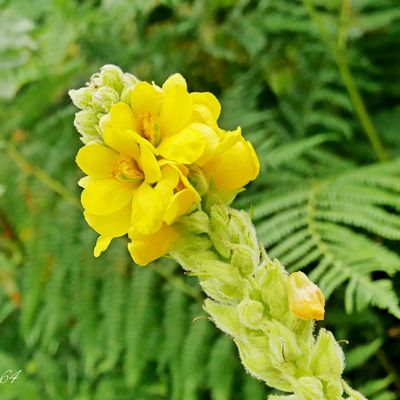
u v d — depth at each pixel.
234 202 0.51
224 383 0.48
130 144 0.29
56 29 0.61
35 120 0.62
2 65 0.59
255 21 0.56
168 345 0.52
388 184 0.46
